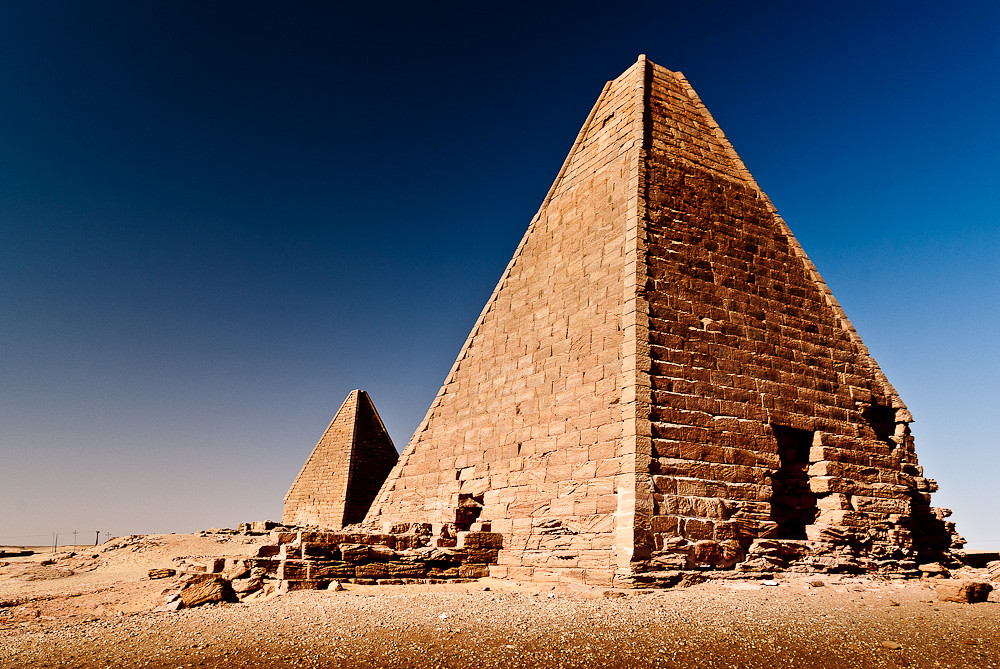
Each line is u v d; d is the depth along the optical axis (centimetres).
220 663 818
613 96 2483
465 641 898
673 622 1002
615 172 2173
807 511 1825
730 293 1969
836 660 809
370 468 4188
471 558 1812
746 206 2225
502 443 2080
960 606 1215
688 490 1588
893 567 1783
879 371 2142
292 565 1545
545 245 2381
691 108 2420
